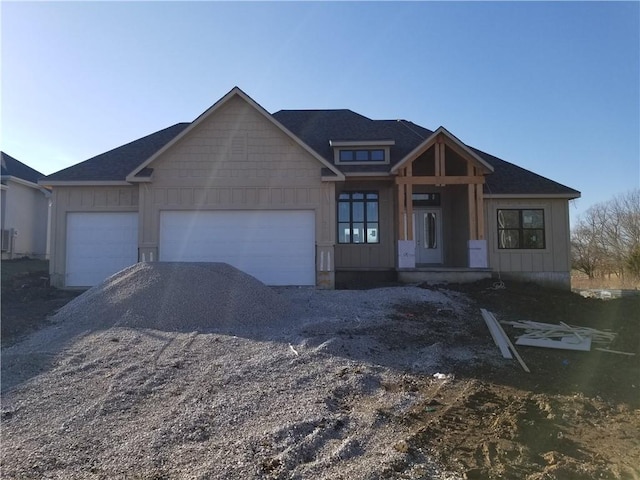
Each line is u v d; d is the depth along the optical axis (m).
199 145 15.16
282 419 5.45
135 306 9.93
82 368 7.05
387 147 17.78
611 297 16.94
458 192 18.09
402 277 16.36
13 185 24.03
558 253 17.47
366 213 18.16
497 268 17.39
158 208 14.99
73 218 15.94
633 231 38.62
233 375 6.80
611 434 5.43
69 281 15.73
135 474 4.26
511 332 10.08
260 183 15.12
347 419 5.59
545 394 6.68
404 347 8.75
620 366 8.12
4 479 4.15
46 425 5.25
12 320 10.18
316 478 4.25
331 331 9.33
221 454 4.62
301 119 21.55
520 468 4.54
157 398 6.00
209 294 10.30
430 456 4.76
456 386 6.90
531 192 17.31
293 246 15.07
